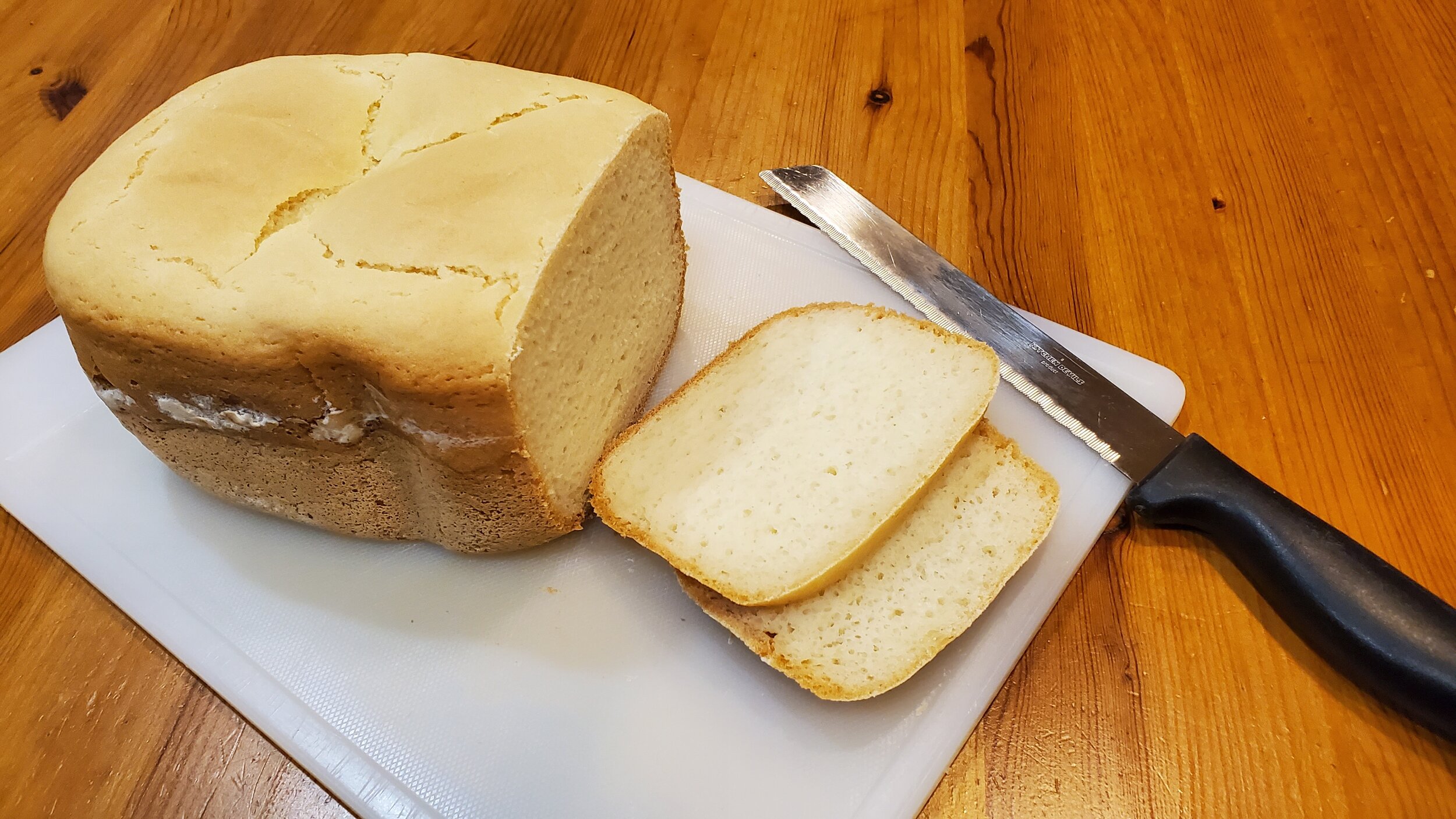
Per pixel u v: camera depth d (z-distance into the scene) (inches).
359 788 10.0
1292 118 15.4
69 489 11.9
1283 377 12.8
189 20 16.6
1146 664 10.7
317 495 11.0
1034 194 14.8
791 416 11.9
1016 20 16.9
